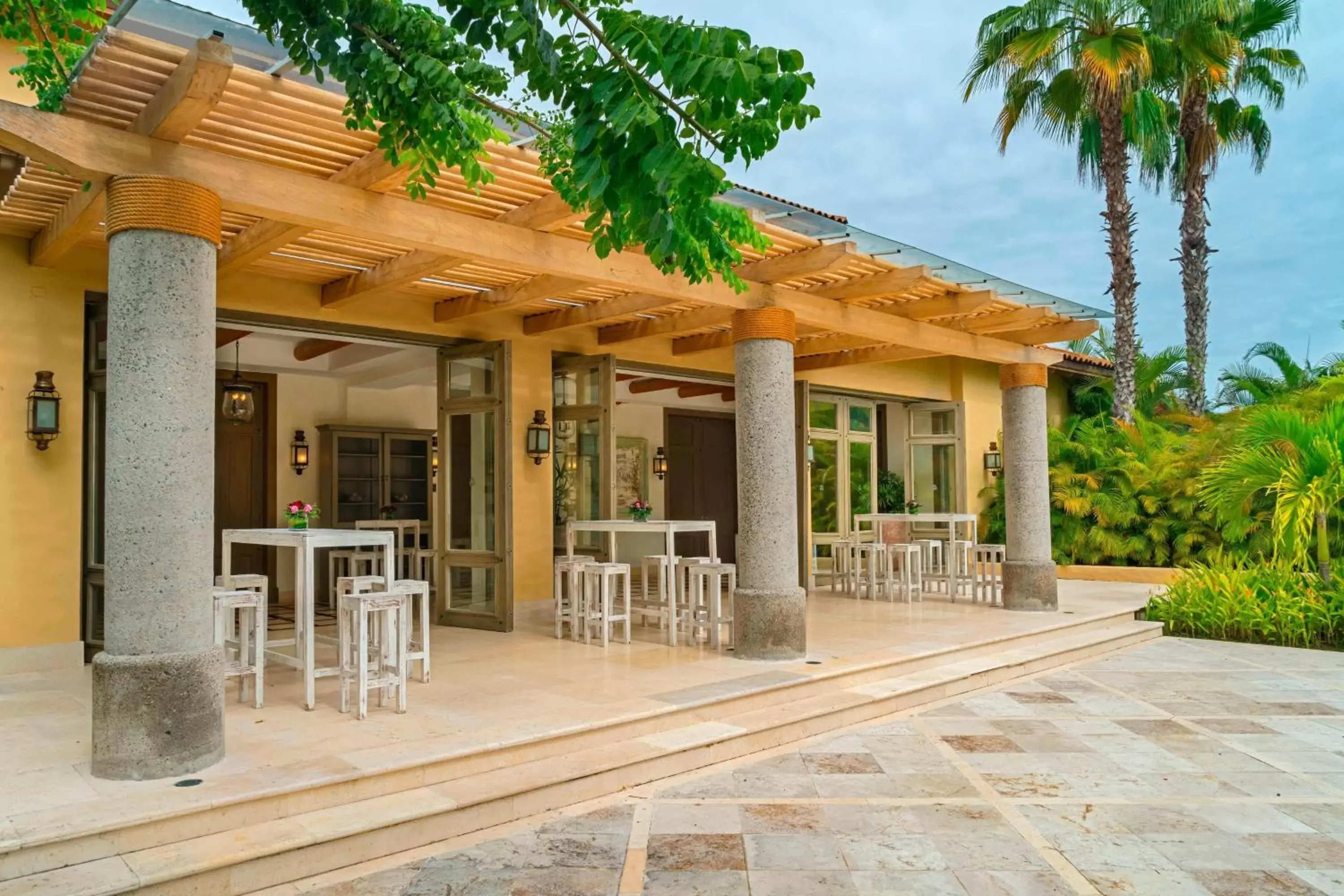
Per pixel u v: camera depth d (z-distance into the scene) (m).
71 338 6.08
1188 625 9.24
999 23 13.38
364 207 4.68
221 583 5.58
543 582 8.45
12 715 4.75
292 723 4.52
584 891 3.17
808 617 8.66
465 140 3.36
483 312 7.32
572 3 2.36
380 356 9.88
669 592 6.94
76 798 3.37
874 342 9.02
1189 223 15.87
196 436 3.87
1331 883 3.24
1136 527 13.22
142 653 3.70
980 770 4.61
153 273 3.80
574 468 8.56
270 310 6.88
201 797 3.38
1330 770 4.61
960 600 10.10
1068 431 15.23
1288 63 14.62
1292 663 7.64
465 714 4.72
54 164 3.71
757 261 6.46
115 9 4.48
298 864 3.26
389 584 5.19
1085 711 5.89
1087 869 3.36
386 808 3.61
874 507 12.43
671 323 8.13
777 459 6.45
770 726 5.01
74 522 6.07
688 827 3.80
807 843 3.62
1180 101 13.88
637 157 2.35
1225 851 3.54
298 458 10.66
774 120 2.33
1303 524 8.76
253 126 4.18
